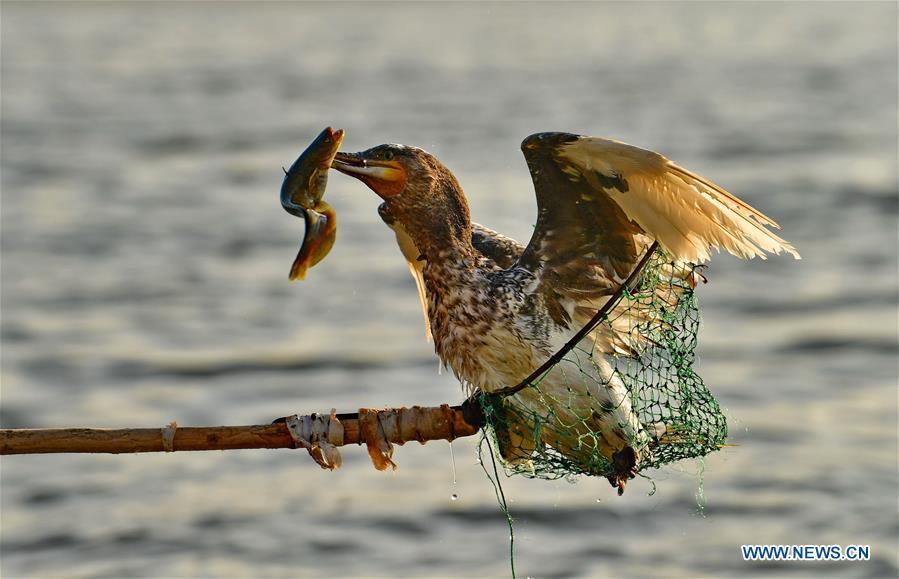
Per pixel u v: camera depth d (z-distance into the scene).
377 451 6.74
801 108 52.50
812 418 16.77
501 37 119.19
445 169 6.86
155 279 25.94
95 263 27.48
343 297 24.03
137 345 21.16
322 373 19.33
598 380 6.84
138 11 196.75
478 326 6.79
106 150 43.12
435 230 6.82
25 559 13.42
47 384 19.14
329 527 13.88
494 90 63.00
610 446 6.93
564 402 6.82
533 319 6.78
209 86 66.31
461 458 15.45
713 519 13.84
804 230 29.22
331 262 26.67
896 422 16.55
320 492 14.74
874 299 23.19
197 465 15.59
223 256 28.06
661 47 98.25
